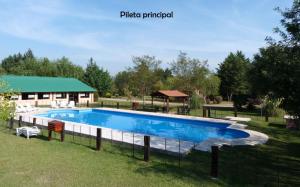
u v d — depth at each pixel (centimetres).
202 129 2902
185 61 5059
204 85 5156
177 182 1184
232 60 7244
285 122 2998
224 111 4091
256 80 1512
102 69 7575
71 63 8738
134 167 1388
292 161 1596
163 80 6456
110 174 1269
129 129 2888
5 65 10388
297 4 1341
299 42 1338
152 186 1134
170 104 5150
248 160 1573
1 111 1540
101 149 1741
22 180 1152
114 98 7238
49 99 4897
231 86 7081
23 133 2056
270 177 1294
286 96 1338
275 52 1385
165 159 1554
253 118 3303
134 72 4909
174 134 2647
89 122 3259
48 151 1638
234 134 2592
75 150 1689
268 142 2058
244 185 1170
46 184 1120
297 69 1252
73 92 5291
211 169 1268
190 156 1627
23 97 4547
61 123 1948
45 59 8856
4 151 1600
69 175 1234
